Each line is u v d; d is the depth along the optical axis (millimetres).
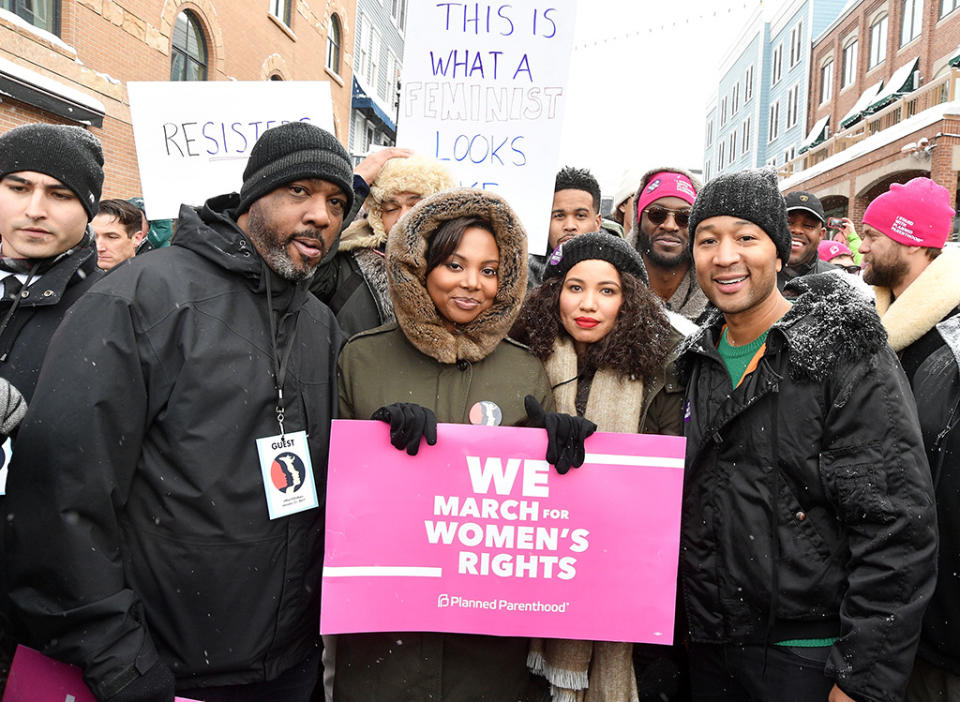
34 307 2076
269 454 1613
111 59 8734
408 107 2994
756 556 1682
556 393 2049
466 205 1790
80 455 1417
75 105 7949
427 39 2961
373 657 1753
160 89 2787
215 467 1518
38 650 1476
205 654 1527
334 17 16281
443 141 2971
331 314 1970
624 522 1742
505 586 1729
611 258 2025
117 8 8734
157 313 1531
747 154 35219
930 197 2902
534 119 2898
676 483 1746
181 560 1506
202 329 1562
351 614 1661
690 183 2977
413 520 1712
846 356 1639
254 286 1679
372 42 20172
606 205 5723
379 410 1726
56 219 2107
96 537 1447
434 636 1747
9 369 2029
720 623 1749
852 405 1603
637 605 1738
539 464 1738
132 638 1436
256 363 1624
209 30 10820
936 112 14492
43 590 1434
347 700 1773
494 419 1838
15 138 2100
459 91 2947
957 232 14195
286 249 1681
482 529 1727
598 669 1885
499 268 1854
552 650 1879
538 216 2916
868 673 1500
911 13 21188
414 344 1866
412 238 1781
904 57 21297
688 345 1950
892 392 1604
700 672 1900
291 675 1770
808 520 1672
